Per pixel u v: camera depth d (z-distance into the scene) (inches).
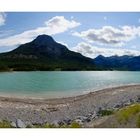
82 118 1177.4
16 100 1315.2
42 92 1432.1
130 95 1406.3
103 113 1209.4
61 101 1334.9
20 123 1102.4
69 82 1529.3
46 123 1143.6
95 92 1453.0
